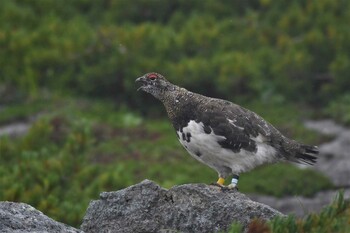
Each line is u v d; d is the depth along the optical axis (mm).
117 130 19438
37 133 17562
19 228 8383
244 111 10109
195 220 9273
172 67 21312
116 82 21375
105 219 9555
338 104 20734
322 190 16781
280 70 21641
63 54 21969
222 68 21203
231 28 23531
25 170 15078
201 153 10062
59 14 24922
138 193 9562
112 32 22406
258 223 8273
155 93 10234
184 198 9430
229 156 9930
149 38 22266
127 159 17906
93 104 20781
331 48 22281
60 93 21344
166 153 18250
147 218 9445
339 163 17594
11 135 19172
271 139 10141
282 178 16984
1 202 8734
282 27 23297
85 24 23953
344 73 21297
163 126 19859
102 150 18219
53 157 16266
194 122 9914
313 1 23859
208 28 23359
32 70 21703
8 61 21875
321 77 21844
